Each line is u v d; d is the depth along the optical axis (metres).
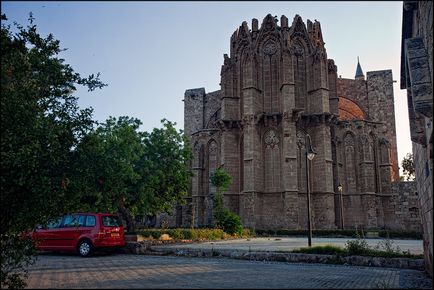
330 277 11.55
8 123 8.73
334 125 52.06
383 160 52.16
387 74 59.84
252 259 17.47
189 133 64.00
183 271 13.03
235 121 49.47
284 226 43.53
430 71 8.67
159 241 24.34
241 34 52.41
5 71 8.74
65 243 19.17
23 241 9.55
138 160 25.66
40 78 10.46
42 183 9.20
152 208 28.83
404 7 10.70
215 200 40.41
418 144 12.48
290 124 45.81
